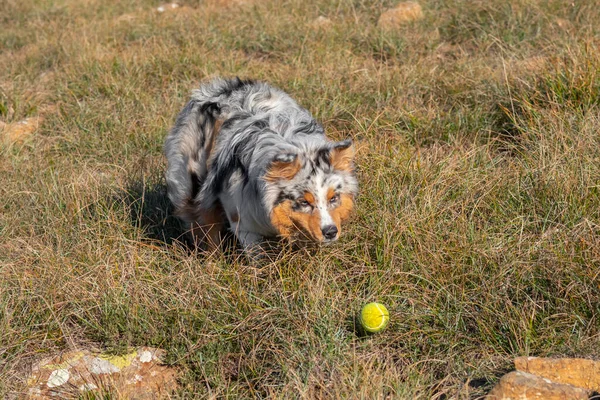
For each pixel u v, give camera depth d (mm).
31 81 12062
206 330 5840
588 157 7051
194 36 12742
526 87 8766
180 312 5941
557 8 11602
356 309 5871
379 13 13180
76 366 5652
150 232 7434
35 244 7035
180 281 6277
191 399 5340
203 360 5641
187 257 6633
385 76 9977
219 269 6359
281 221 5797
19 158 9148
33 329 6055
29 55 13148
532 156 7484
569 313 5590
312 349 5430
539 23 11125
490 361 5344
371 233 6551
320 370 5312
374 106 9430
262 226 6074
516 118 8438
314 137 5918
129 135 9602
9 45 14453
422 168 7301
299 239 5977
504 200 6918
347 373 5180
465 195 6949
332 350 5441
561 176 6820
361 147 7695
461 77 9633
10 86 11461
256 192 5824
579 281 5719
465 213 6785
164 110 10062
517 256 6109
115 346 5777
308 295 5910
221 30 12992
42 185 8188
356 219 6664
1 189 8234
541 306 5703
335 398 4961
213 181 6395
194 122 6812
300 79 10141
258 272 6273
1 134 9781
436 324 5785
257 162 5805
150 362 5711
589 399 4594
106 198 7938
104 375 5566
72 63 12164
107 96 11031
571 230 6273
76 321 6125
